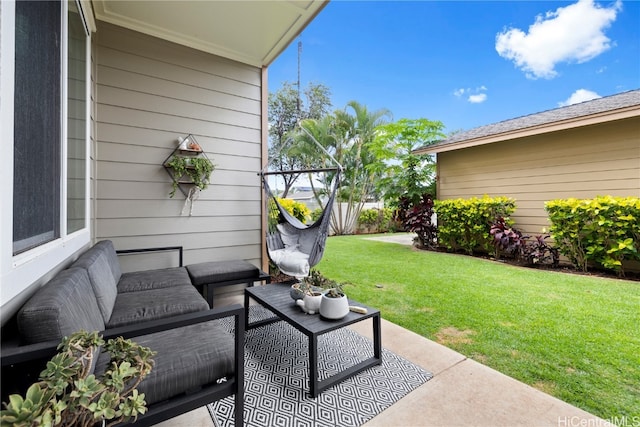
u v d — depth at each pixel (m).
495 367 1.89
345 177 10.97
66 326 0.98
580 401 1.56
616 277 4.03
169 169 3.01
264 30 2.96
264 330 2.47
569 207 4.36
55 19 1.40
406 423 1.40
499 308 2.90
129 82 2.83
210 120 3.26
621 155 4.31
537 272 4.38
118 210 2.76
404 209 7.32
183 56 3.12
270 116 11.71
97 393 0.75
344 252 6.29
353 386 1.69
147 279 2.36
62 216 1.50
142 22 2.80
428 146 6.88
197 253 3.17
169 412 1.12
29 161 1.10
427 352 2.07
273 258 2.87
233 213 3.39
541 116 5.96
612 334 2.31
